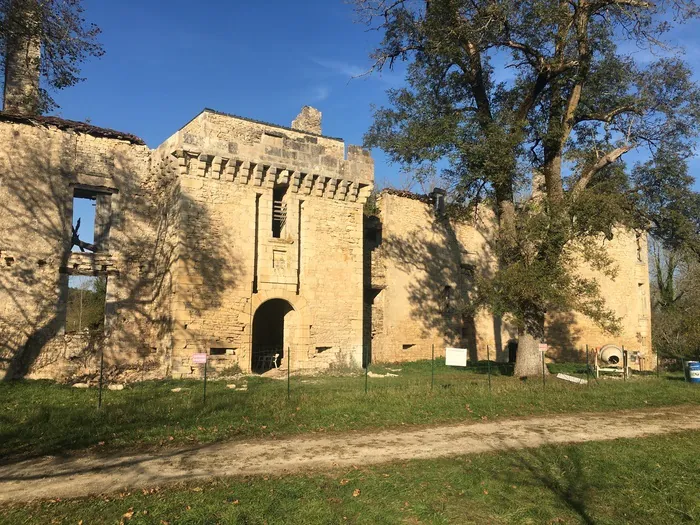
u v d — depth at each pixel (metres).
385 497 7.07
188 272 18.38
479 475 8.04
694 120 18.95
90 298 32.72
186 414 11.23
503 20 17.00
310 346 20.89
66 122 19.05
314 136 22.59
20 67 19.38
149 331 19.88
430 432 10.84
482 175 17.92
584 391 15.52
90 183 19.41
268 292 20.05
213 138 19.08
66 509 6.42
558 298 16.45
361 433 10.57
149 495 6.89
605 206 16.97
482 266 30.48
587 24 18.06
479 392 14.59
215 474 7.81
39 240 18.19
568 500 7.34
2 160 17.78
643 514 7.05
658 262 41.44
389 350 25.83
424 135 17.92
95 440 9.32
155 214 20.58
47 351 17.94
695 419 12.95
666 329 38.09
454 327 28.72
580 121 20.56
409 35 19.12
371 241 26.80
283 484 7.39
